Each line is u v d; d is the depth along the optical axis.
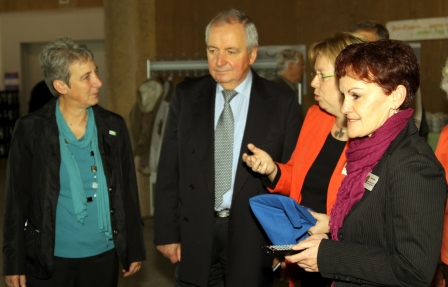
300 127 2.34
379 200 1.42
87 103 2.16
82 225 2.18
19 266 2.13
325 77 1.89
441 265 2.16
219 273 2.39
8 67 10.88
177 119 2.42
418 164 1.35
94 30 10.23
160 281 4.12
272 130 2.28
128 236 2.36
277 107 2.32
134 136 5.07
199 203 2.29
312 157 2.02
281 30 6.55
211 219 2.28
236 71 2.22
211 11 6.37
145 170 5.12
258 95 2.32
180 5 6.22
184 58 5.34
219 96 2.37
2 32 10.75
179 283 2.43
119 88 6.04
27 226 2.17
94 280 2.23
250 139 2.27
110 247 2.27
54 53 2.11
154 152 4.97
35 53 10.98
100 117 2.28
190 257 2.31
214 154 2.30
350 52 1.42
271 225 1.72
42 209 2.12
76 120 2.22
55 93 2.20
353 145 1.52
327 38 1.94
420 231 1.32
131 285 4.04
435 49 5.49
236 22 2.20
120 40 6.00
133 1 5.96
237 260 2.25
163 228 2.42
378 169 1.43
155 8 6.14
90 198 2.19
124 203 2.34
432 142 4.87
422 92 5.65
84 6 10.12
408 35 5.70
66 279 2.20
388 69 1.36
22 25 10.62
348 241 1.48
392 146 1.42
